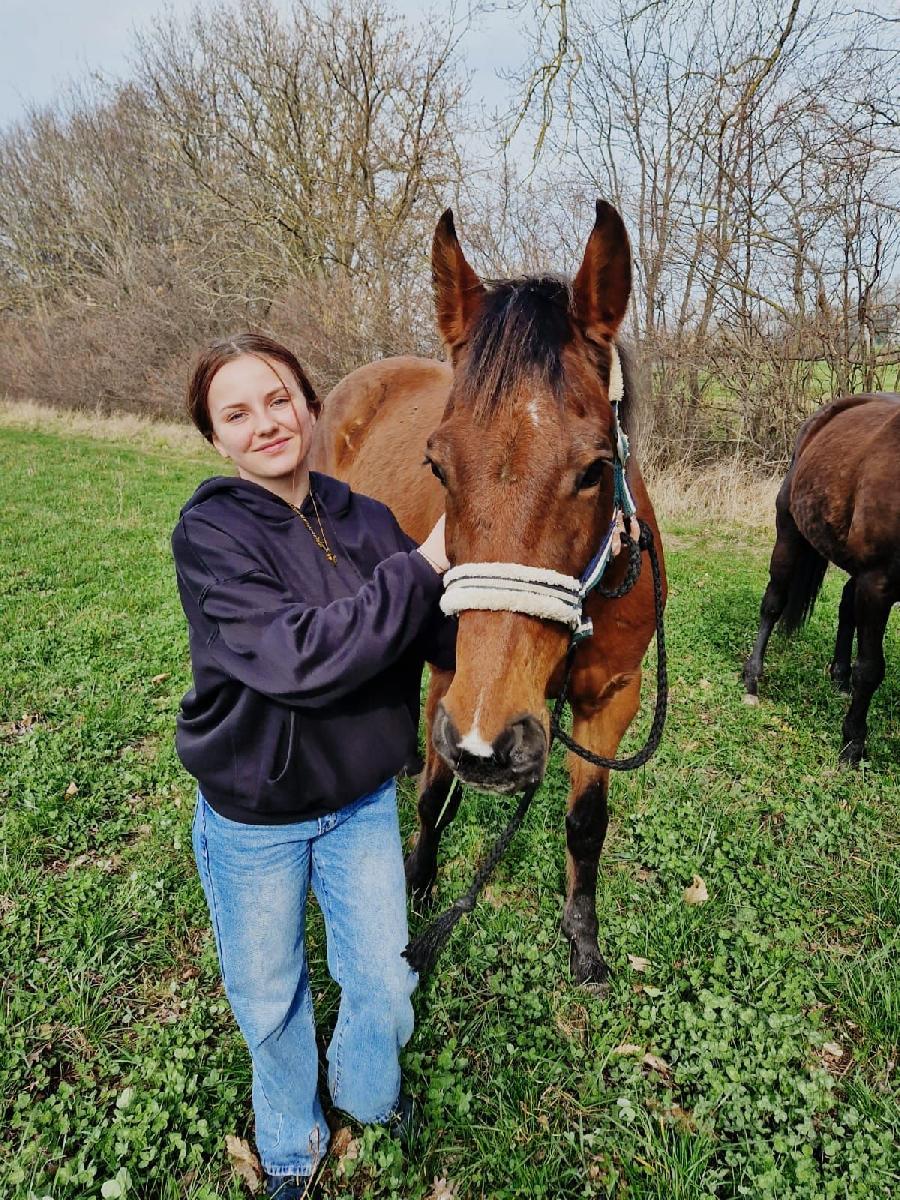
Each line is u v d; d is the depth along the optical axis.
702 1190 1.75
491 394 1.58
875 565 3.61
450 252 1.89
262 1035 1.59
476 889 1.69
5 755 3.54
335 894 1.61
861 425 4.15
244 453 1.45
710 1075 2.01
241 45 14.98
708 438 10.63
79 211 22.91
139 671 4.52
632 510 1.94
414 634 1.42
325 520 1.58
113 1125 1.85
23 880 2.70
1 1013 2.16
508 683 1.49
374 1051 1.65
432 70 13.66
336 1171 1.79
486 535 1.54
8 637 4.99
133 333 19.38
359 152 14.41
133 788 3.33
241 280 16.89
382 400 3.94
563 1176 1.77
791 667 4.87
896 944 2.47
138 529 8.24
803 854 2.95
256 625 1.36
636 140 10.77
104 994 2.27
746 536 8.50
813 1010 2.26
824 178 8.98
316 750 1.45
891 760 3.71
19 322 24.44
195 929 2.55
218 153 16.94
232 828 1.50
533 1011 2.21
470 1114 1.90
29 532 7.82
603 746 2.42
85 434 17.56
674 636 5.23
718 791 3.35
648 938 2.50
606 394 1.79
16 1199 1.69
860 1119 1.92
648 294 10.69
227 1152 1.84
